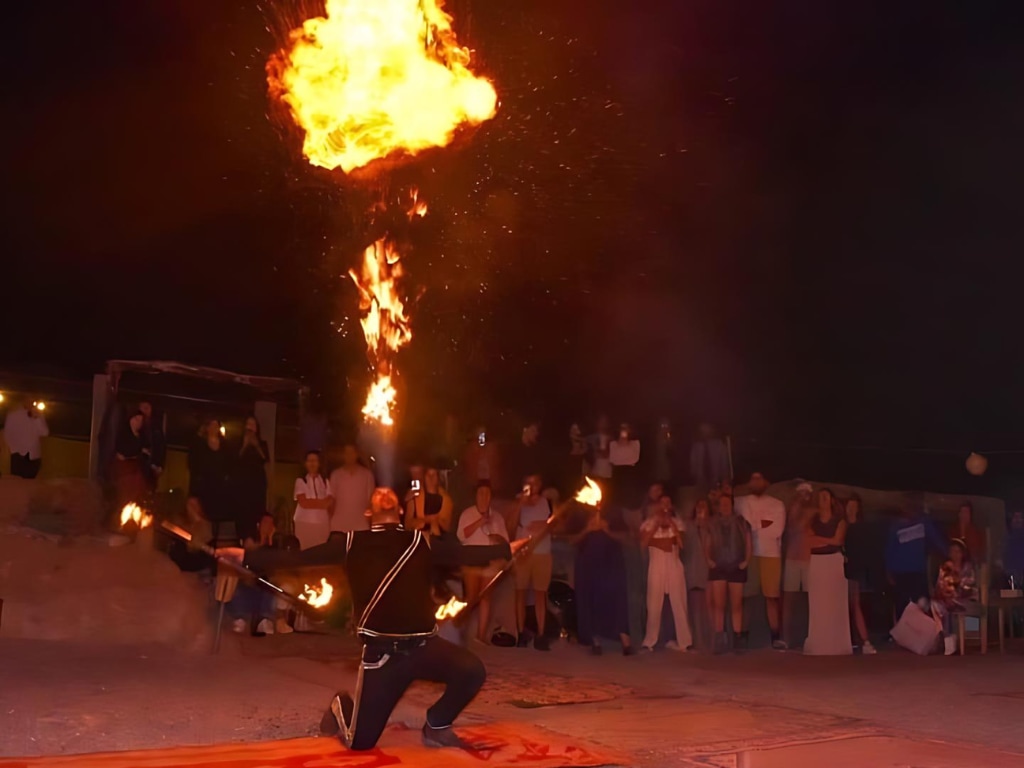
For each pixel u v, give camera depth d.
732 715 7.54
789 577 11.62
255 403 13.91
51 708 6.89
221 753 5.66
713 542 11.22
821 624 11.19
